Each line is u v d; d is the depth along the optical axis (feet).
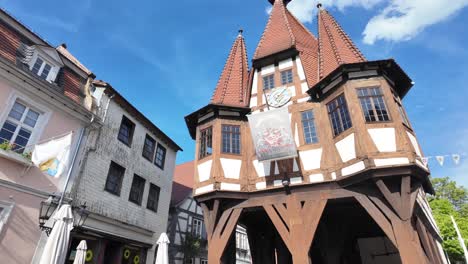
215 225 29.81
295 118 32.09
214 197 29.96
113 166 39.99
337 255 31.96
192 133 40.22
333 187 26.94
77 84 36.88
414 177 23.98
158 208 48.32
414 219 25.53
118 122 42.14
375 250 43.39
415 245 20.88
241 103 36.65
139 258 41.63
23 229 26.91
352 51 32.37
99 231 33.99
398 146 24.39
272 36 42.09
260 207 29.84
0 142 27.32
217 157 31.83
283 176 29.27
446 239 61.62
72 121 34.45
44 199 29.27
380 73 28.25
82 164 34.35
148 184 46.88
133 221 41.27
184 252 54.65
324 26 38.04
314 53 39.68
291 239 26.09
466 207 77.20
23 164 27.84
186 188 65.57
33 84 30.17
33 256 27.12
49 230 23.16
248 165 31.86
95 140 37.06
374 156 24.35
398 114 25.81
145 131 48.73
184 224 58.59
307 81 34.04
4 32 29.19
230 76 40.29
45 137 30.73
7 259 25.31
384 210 23.59
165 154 54.19
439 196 81.05
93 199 34.88
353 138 26.27
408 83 30.32
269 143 29.14
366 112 26.73
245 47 46.32
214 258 27.99
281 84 36.19
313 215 26.48
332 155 28.07
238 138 33.88
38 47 31.78
